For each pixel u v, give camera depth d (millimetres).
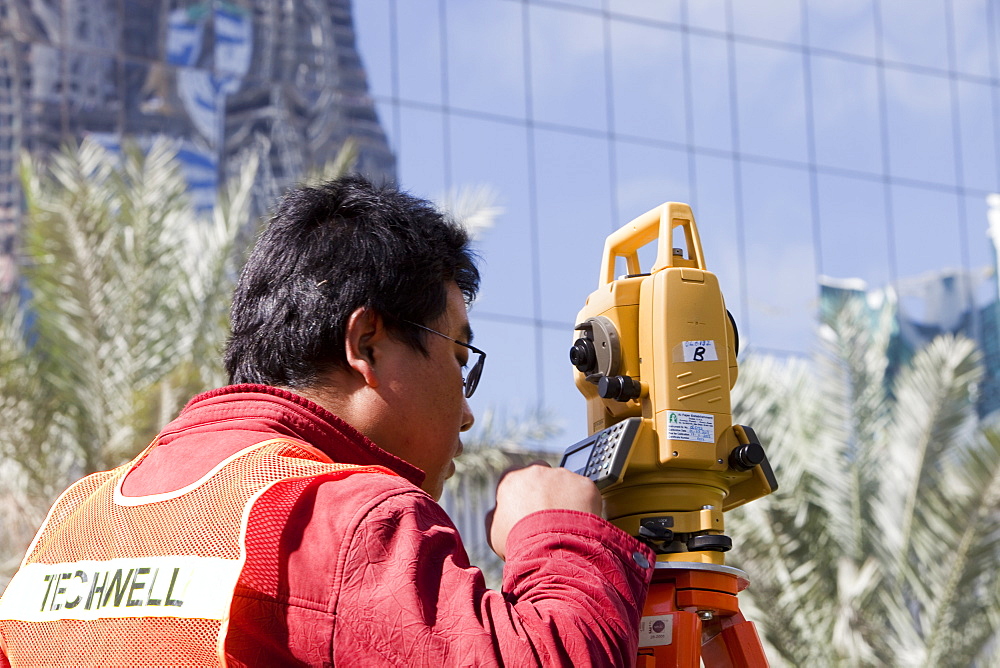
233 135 15375
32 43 14586
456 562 1225
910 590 9453
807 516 9312
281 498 1211
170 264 8336
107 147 14633
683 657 1604
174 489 1272
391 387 1396
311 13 16234
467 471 9195
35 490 7945
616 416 1848
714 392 1774
